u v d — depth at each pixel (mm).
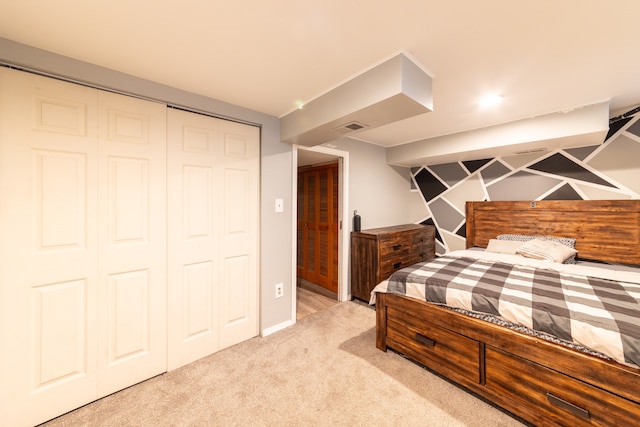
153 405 1569
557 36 1301
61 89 1477
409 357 1953
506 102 2162
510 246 2820
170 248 1888
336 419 1463
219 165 2125
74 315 1532
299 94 1963
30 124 1392
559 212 2803
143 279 1776
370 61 1521
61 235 1484
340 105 1789
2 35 1281
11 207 1352
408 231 3438
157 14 1138
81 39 1317
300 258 4219
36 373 1423
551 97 2068
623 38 1311
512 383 1449
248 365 1955
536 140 2484
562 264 2270
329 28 1241
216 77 1710
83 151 1544
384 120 1861
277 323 2510
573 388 1259
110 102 1634
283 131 2412
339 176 3271
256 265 2387
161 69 1611
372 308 3055
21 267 1378
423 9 1112
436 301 1823
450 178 3777
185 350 1967
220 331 2156
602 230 2543
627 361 1140
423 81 1599
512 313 1487
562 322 1328
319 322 2684
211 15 1146
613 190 2523
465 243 3637
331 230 3576
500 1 1063
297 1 1062
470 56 1483
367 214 3561
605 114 2123
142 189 1759
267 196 2400
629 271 2092
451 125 2809
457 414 1490
